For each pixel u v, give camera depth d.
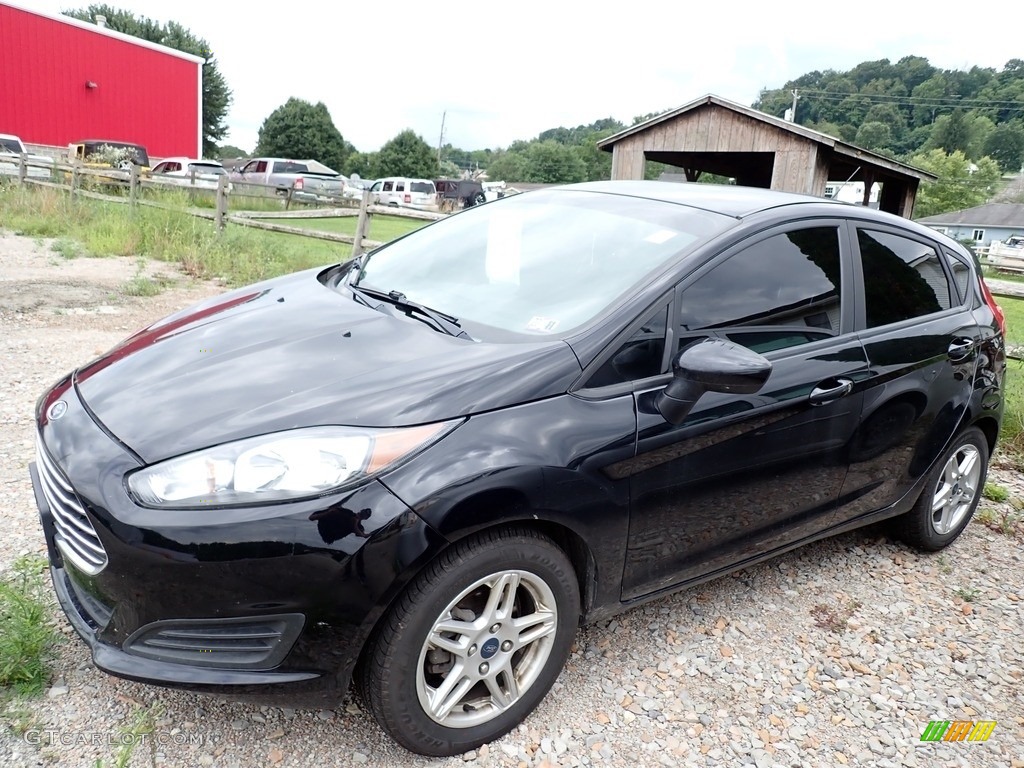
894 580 3.55
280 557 1.92
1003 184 92.56
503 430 2.15
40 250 10.20
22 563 2.76
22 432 4.15
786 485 2.90
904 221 3.52
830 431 2.95
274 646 1.99
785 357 2.79
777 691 2.72
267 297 3.14
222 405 2.18
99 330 6.35
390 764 2.23
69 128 28.69
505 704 2.33
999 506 4.48
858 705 2.70
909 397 3.23
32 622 2.41
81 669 2.45
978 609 3.38
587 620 2.53
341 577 1.94
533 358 2.32
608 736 2.42
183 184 13.92
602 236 2.95
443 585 2.07
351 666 2.04
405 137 75.56
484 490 2.05
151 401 2.26
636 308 2.49
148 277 8.84
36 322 6.43
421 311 2.76
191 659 2.00
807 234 3.03
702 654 2.88
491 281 2.92
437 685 2.25
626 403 2.38
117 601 2.01
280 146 70.06
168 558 1.92
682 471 2.52
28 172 17.00
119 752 2.15
